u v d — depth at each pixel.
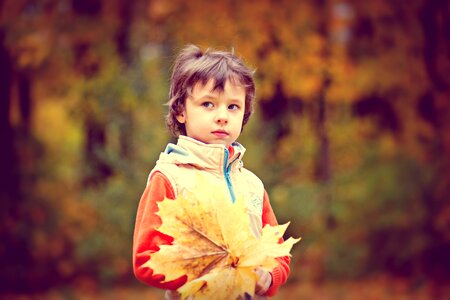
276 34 13.30
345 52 13.52
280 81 13.66
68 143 15.21
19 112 14.34
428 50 13.01
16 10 13.23
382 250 13.15
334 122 14.20
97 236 12.74
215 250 2.70
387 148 13.70
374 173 13.37
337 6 13.65
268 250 2.71
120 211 12.46
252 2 13.33
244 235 2.71
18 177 13.15
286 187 12.41
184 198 2.69
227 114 2.99
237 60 3.10
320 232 13.30
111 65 13.01
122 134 12.85
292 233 12.50
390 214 12.96
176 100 3.10
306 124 13.94
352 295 12.20
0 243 12.63
